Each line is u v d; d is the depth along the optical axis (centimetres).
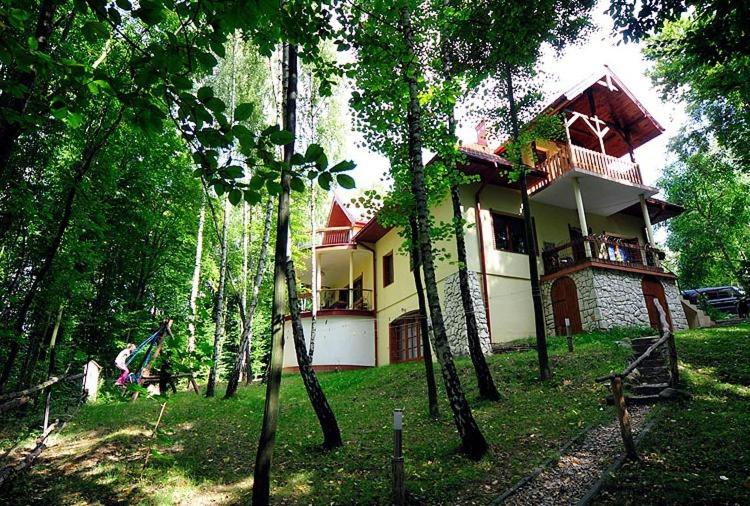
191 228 1384
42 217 693
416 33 707
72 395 996
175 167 1107
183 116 201
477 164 1326
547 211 1567
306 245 1902
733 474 416
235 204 218
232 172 209
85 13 193
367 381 1160
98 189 783
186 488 498
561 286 1384
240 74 1469
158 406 923
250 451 631
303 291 1873
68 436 672
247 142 203
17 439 638
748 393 641
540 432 614
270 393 472
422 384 1006
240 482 520
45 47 304
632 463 473
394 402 897
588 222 1673
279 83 1389
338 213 2142
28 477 507
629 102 1602
